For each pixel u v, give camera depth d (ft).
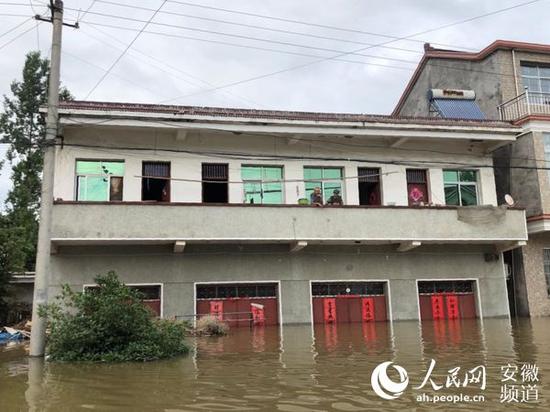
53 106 42.22
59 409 22.36
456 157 69.21
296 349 39.06
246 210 57.98
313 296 62.28
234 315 59.41
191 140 61.00
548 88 78.18
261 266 60.59
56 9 43.06
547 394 23.50
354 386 25.52
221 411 21.35
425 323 60.29
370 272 63.77
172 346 36.91
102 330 35.86
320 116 62.85
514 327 53.88
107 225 54.03
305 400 22.90
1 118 100.58
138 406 22.50
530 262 69.62
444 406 21.76
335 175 65.41
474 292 67.31
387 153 66.90
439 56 83.97
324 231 59.77
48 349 37.14
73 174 57.16
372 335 48.08
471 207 64.39
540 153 68.64
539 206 67.31
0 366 34.40
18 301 67.97
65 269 55.52
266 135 62.69
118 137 59.00
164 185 60.29
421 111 87.76
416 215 62.85
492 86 76.74
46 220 40.68
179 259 58.34
